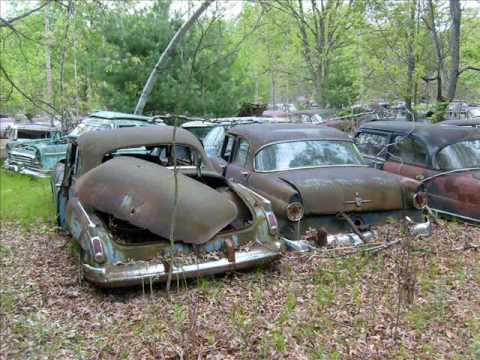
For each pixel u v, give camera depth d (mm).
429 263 5840
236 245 5512
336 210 6332
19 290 5477
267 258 5500
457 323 4465
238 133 8188
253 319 4586
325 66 25797
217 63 17594
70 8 6355
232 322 4535
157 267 5074
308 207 6254
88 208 5641
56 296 5293
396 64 16406
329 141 7703
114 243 5121
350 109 17812
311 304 4898
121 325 4602
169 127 7191
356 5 18828
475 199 7160
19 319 4742
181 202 5262
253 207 5828
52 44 9188
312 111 22172
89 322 4688
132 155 7766
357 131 9852
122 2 12320
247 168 7516
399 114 17953
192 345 3982
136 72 17031
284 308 4820
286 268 5773
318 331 4375
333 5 22516
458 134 8125
